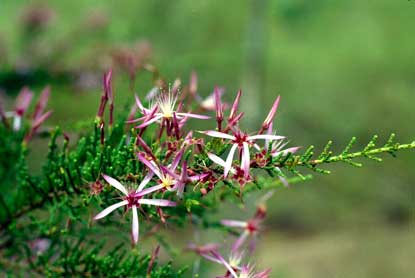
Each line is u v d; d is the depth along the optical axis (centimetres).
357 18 202
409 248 169
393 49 205
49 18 97
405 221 181
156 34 112
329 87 197
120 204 30
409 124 195
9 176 40
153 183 31
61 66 80
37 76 80
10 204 37
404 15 206
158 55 100
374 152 29
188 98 37
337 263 163
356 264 163
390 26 206
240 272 32
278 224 176
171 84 33
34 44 91
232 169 29
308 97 195
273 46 193
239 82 123
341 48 202
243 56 124
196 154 31
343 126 192
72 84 79
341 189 184
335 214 181
